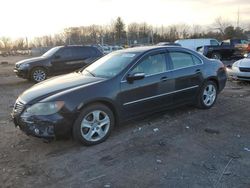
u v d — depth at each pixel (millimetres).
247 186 3857
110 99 5324
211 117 6531
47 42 76125
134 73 5617
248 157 4637
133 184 3965
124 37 82562
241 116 6609
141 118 6422
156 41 74688
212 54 24906
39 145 5328
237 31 70125
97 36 79062
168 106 6312
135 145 5145
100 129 5281
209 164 4426
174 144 5148
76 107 4961
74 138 5117
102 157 4762
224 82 7465
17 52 62594
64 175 4266
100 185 3973
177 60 6480
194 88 6727
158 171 4270
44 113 4859
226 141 5246
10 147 5305
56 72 14281
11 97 9922
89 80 5547
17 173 4371
